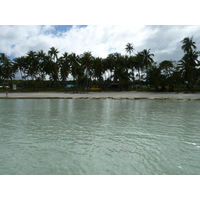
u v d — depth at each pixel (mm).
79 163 5332
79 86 80750
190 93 41625
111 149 6461
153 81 49969
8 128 9625
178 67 51469
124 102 26516
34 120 11906
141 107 19688
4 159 5625
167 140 7492
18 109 17812
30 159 5621
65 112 15672
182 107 19547
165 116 13461
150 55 57656
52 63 64375
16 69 68000
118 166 5141
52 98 34750
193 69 49031
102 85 66938
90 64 57906
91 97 36938
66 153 6094
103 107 19766
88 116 13547
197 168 5031
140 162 5398
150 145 6879
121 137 7934
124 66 60781
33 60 63875
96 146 6777
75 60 60594
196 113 14953
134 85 67375
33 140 7520
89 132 8789
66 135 8250
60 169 4980
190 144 6980
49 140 7508
